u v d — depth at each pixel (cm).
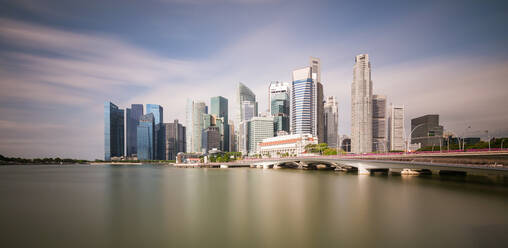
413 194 8531
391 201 7400
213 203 7475
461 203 7081
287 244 4272
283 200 7750
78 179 16400
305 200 7706
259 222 5488
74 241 4556
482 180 12750
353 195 8462
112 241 4525
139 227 5256
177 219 5806
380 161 14725
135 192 9962
